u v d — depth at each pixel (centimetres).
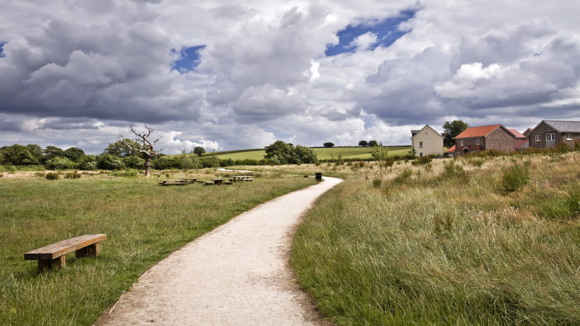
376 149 2683
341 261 500
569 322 288
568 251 424
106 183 2500
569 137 5472
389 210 847
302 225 883
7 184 2273
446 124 9581
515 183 878
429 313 327
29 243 763
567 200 631
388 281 407
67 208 1273
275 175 3788
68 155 10631
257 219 1062
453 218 631
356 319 346
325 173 4134
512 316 312
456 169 1452
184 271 552
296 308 392
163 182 2412
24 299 401
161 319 373
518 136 7038
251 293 446
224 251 680
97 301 414
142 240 766
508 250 467
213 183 2497
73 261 598
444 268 415
